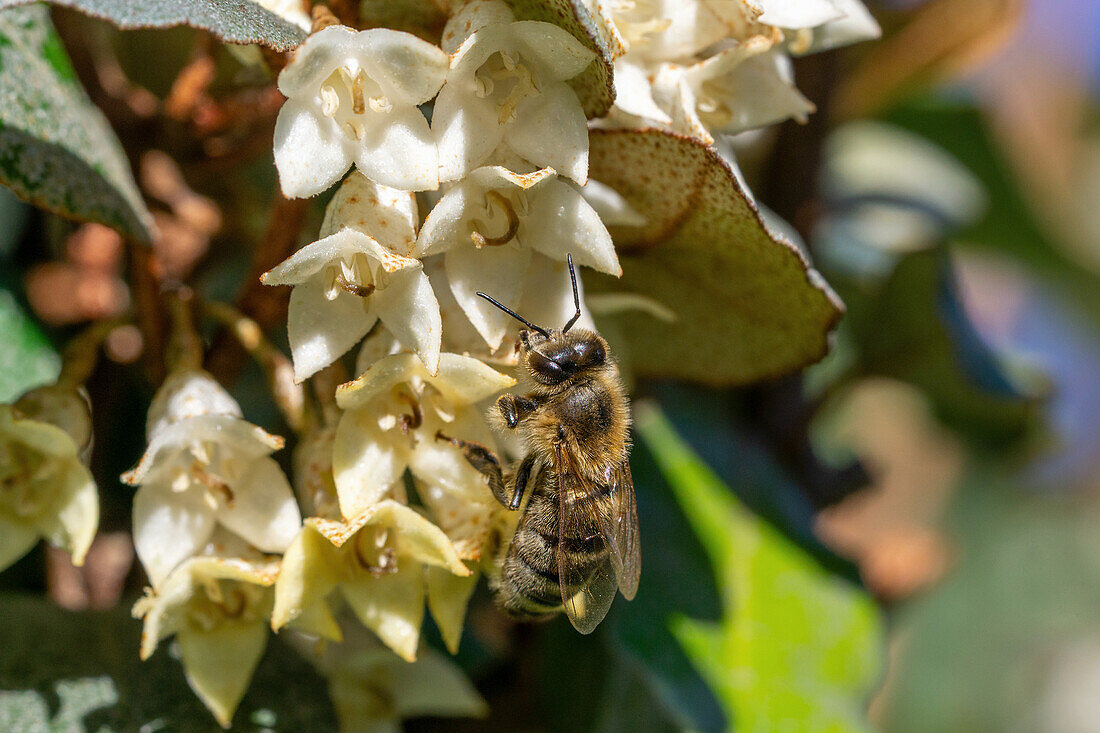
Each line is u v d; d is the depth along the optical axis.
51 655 0.15
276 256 0.15
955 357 0.17
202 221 0.16
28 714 0.15
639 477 0.16
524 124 0.14
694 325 0.15
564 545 0.15
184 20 0.14
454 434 0.14
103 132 0.15
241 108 0.15
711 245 0.15
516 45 0.14
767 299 0.15
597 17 0.14
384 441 0.14
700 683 0.16
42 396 0.14
